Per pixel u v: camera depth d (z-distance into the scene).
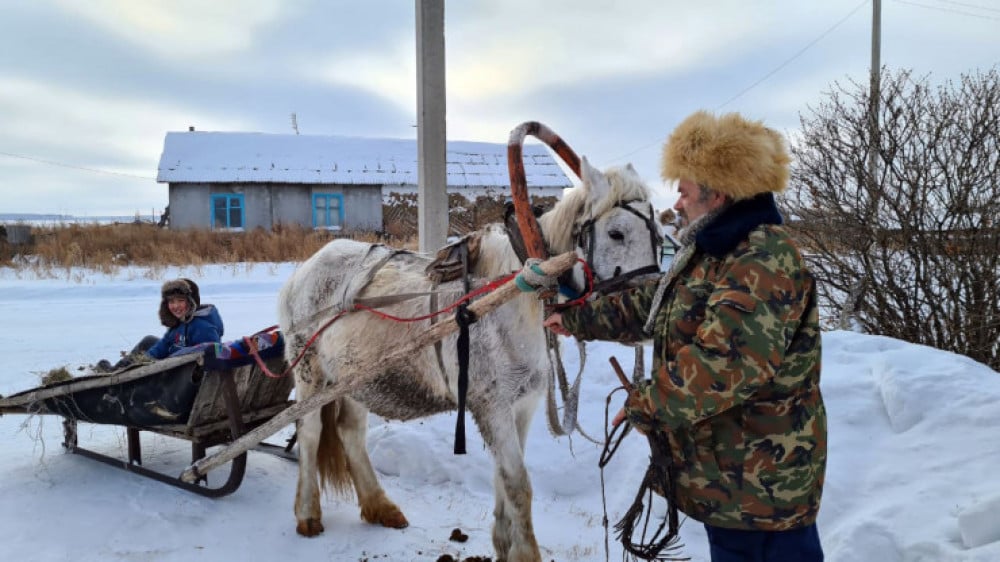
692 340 2.01
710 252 2.05
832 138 6.24
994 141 5.65
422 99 5.87
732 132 2.03
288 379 4.73
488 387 3.27
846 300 6.17
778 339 1.86
